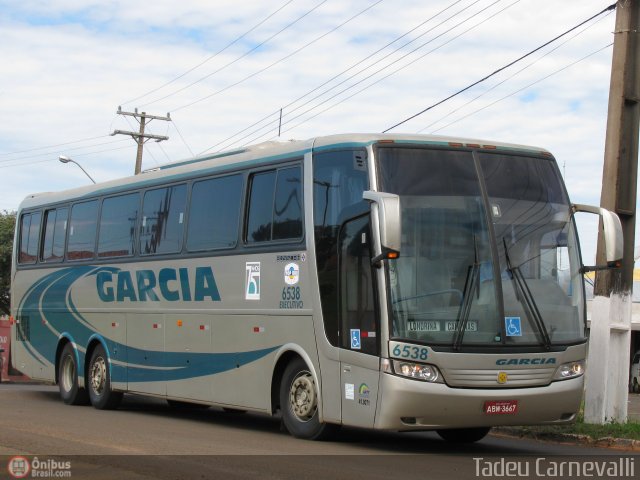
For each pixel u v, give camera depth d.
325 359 12.12
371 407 11.31
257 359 13.46
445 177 11.81
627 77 15.38
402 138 11.95
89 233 18.39
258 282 13.51
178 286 15.40
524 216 12.09
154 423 15.04
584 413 14.93
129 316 16.77
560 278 12.11
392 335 11.11
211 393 14.48
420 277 11.31
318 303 12.27
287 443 12.20
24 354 20.55
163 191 16.17
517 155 12.45
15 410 16.89
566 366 11.82
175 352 15.41
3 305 53.44
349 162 12.00
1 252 51.81
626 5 15.38
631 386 36.81
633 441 13.08
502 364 11.34
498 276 11.62
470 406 11.13
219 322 14.33
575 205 12.66
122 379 16.95
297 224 12.83
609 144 15.25
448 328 11.23
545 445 13.52
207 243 14.78
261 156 13.84
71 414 16.31
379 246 11.24
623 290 15.22
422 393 11.02
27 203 21.09
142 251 16.52
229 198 14.39
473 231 11.70
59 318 19.16
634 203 15.39
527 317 11.64
